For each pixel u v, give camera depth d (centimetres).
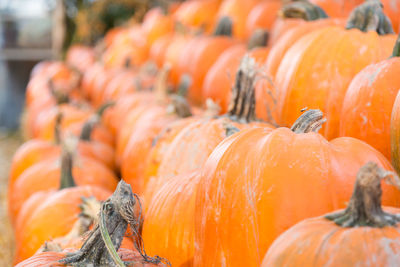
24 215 177
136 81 318
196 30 296
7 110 620
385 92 118
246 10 282
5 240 231
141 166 196
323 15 168
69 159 174
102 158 242
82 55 512
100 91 370
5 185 340
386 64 122
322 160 102
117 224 105
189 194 124
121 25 537
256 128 114
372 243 88
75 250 117
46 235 150
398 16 163
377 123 119
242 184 105
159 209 125
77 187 167
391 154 112
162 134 160
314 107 134
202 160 141
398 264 86
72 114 302
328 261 88
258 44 199
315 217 96
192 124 149
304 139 105
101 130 282
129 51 398
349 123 123
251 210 103
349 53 135
